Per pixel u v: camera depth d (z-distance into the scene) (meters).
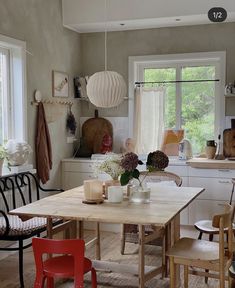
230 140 5.30
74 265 2.62
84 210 3.13
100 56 5.96
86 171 5.52
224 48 5.41
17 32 4.61
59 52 5.48
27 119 4.82
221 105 5.46
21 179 4.59
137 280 3.79
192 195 3.66
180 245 3.19
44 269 2.71
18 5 4.61
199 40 5.50
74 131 5.85
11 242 4.59
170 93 5.84
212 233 3.65
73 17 5.47
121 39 5.84
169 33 5.62
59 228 3.61
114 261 4.23
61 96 5.54
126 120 5.90
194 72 5.71
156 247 4.66
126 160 3.32
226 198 5.02
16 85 4.71
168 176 4.48
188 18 5.18
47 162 5.11
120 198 3.37
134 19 5.23
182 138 5.64
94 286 2.97
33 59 4.92
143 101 5.83
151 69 5.89
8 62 4.68
